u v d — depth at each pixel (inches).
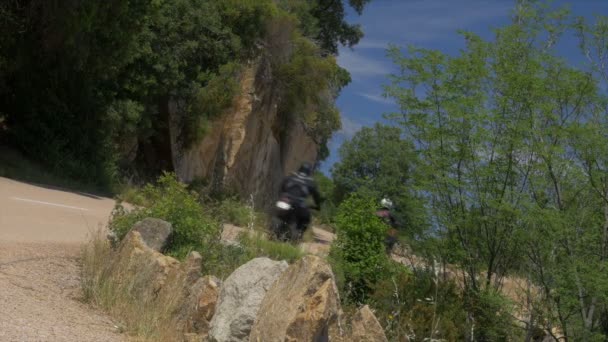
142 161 1327.5
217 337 257.0
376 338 253.4
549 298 334.6
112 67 997.2
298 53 1439.5
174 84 1193.4
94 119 1026.7
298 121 1596.9
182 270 309.1
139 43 1085.8
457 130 354.3
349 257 403.9
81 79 989.2
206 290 283.9
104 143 1049.5
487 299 339.6
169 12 1199.6
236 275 271.1
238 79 1343.5
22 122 952.3
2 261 346.0
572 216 328.8
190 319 286.2
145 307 305.6
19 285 312.5
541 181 335.0
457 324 339.6
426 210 365.4
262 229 521.7
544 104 333.1
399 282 359.9
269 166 1547.7
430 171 355.3
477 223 354.0
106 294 320.8
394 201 394.6
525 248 343.0
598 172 328.5
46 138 948.6
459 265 372.5
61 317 279.0
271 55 1414.9
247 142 1405.0
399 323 318.0
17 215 505.0
